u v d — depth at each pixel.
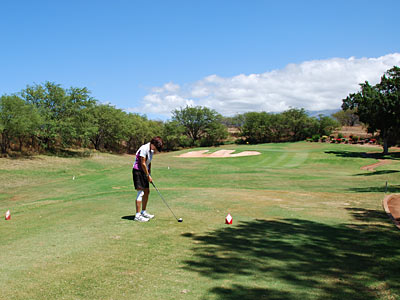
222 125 89.31
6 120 33.31
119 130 59.47
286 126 81.06
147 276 3.76
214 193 11.52
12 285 3.47
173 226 6.32
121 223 6.57
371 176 22.05
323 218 7.27
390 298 3.20
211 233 5.79
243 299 3.15
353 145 59.69
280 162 40.09
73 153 47.06
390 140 53.97
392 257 4.52
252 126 85.00
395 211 8.26
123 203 9.38
